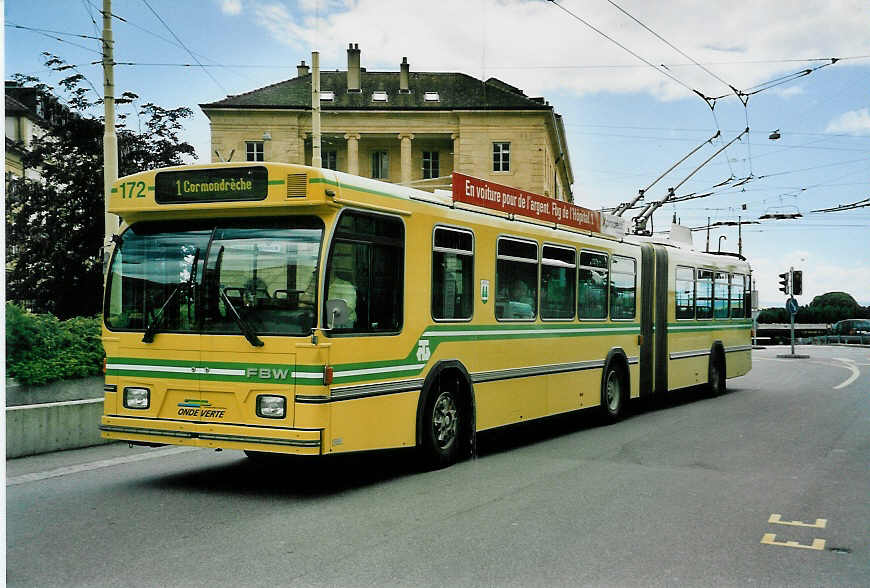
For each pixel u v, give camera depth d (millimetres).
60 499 7301
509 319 10383
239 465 9125
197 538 6004
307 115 45719
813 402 16656
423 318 8656
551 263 11469
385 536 6094
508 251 10391
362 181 7844
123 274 7949
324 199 7262
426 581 5062
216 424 7387
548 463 9352
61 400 11000
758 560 5629
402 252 8359
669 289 15508
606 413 12984
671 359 15562
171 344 7621
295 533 6160
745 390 19719
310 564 5379
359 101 46719
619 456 9875
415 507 7062
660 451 10266
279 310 7316
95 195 26844
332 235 7352
